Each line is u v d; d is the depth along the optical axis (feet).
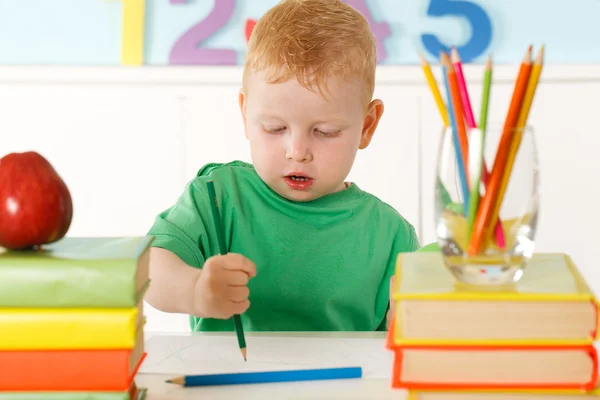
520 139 1.96
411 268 2.25
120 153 6.57
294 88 3.10
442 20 6.70
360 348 2.64
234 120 6.52
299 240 3.64
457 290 1.97
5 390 1.97
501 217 1.99
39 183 2.13
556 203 6.57
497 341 1.90
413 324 1.92
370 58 3.36
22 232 2.09
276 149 3.23
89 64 6.80
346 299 3.63
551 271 2.20
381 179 6.51
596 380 1.90
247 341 2.73
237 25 6.72
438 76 6.44
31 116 6.56
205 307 2.63
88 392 1.97
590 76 6.44
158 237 3.30
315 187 3.32
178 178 6.58
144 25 6.72
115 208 6.60
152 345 2.67
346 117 3.22
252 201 3.67
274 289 3.61
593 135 6.49
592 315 1.89
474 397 1.93
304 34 3.16
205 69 6.51
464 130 2.00
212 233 3.58
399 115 6.47
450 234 2.02
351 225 3.71
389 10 6.69
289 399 2.16
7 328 1.94
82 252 2.11
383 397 2.17
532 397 1.92
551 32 6.72
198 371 2.40
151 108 6.54
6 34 6.80
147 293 2.93
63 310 1.96
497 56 6.75
